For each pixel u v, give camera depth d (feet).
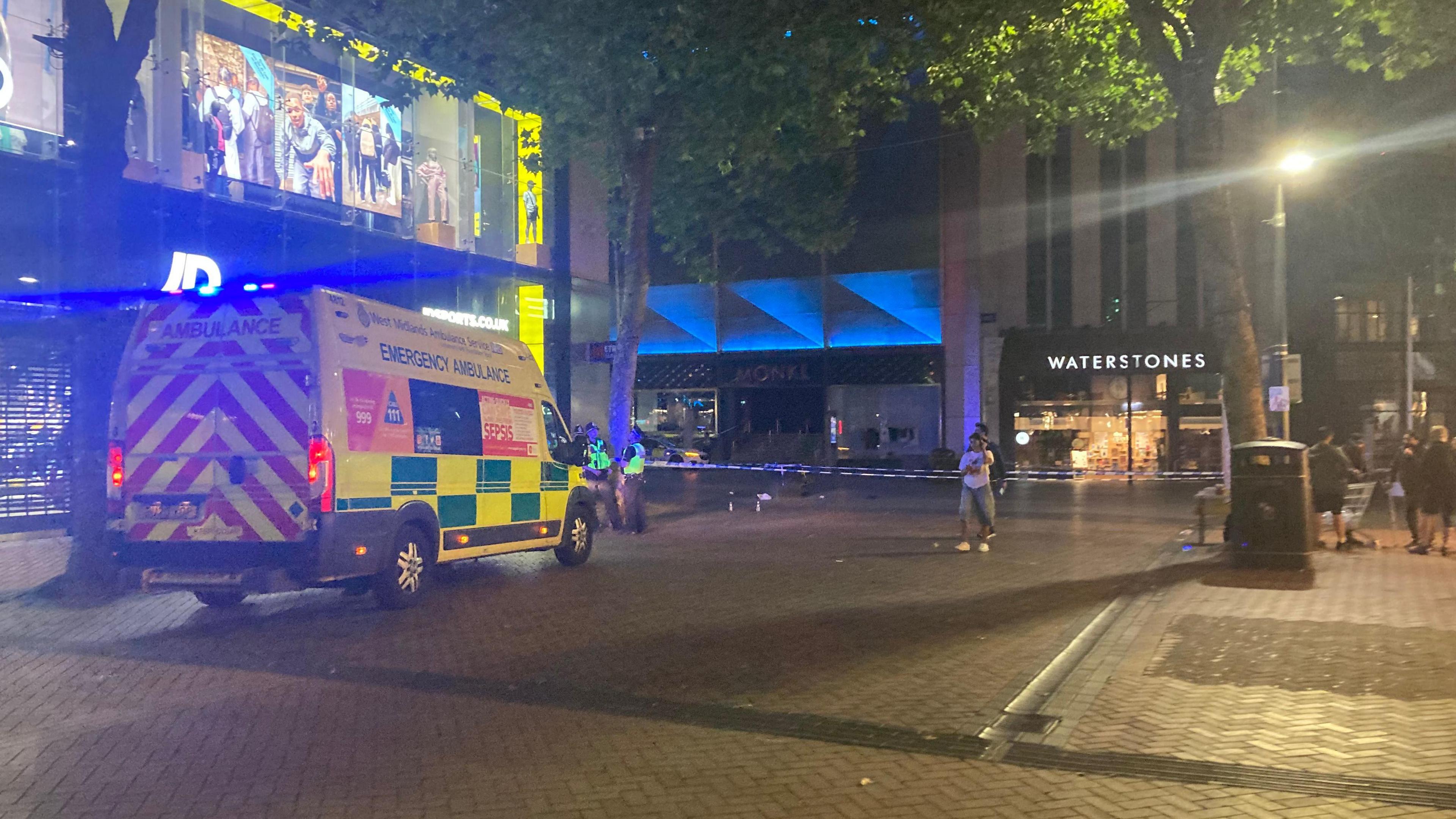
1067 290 110.93
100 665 24.26
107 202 35.42
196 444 29.37
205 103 57.98
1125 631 27.68
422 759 17.24
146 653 25.63
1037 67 50.39
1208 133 44.75
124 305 38.34
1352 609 30.66
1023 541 51.29
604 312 99.30
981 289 112.88
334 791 15.71
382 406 30.83
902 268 115.65
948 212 114.01
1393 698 20.74
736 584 36.78
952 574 39.22
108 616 30.83
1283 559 39.32
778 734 18.72
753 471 115.85
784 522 61.36
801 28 45.62
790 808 14.99
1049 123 55.11
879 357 116.26
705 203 65.62
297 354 28.89
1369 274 100.68
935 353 114.52
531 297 85.51
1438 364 100.53
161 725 19.26
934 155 114.32
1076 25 49.34
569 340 91.81
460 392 35.17
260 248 60.23
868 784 16.03
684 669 23.77
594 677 23.00
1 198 47.80
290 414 28.78
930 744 18.08
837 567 41.45
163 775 16.47
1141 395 109.81
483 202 79.15
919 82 111.96
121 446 29.94
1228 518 43.73
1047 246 111.34
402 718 19.80
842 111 50.01
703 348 124.16
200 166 56.08
